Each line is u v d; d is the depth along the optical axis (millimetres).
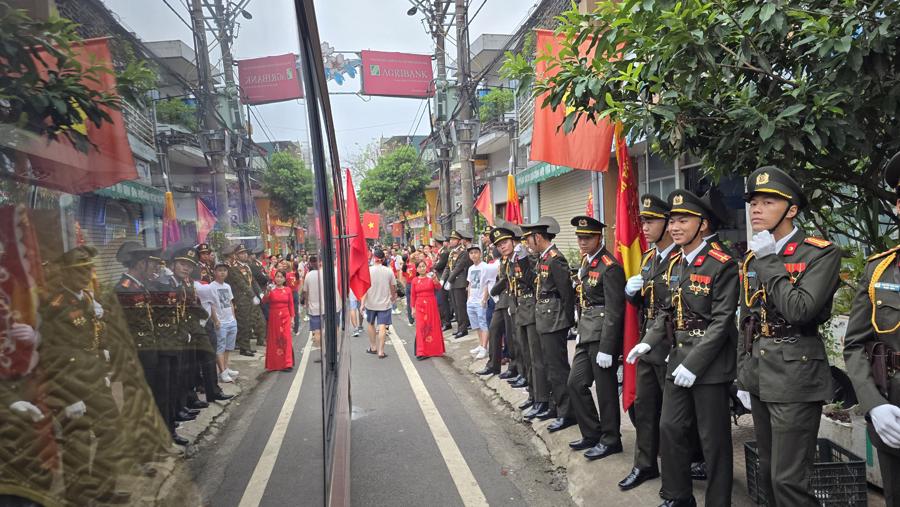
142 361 844
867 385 2459
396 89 19375
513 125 16000
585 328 4570
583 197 13023
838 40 2688
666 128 3521
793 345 2740
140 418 824
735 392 3688
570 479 4387
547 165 12836
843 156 3340
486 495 4273
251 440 1143
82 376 755
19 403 702
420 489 4414
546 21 12305
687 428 3432
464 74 14461
